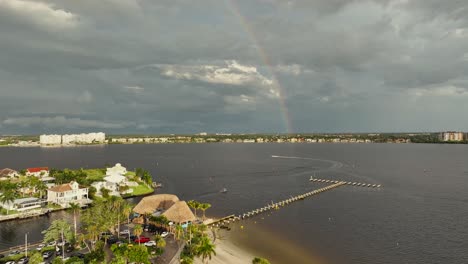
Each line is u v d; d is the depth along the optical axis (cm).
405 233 13262
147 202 14375
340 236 12950
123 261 8862
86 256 9388
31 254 10119
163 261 9806
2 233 13075
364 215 16075
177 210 12975
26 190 19012
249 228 13962
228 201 19162
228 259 10588
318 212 16725
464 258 10788
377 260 10638
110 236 11719
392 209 17250
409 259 10719
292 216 15962
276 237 12838
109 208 12444
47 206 16562
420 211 16762
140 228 10956
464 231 13475
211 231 13425
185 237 11538
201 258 10312
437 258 10794
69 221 14538
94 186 19425
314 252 11306
